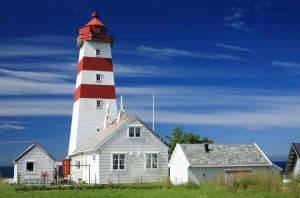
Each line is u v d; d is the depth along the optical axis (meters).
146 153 64.69
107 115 76.44
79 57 84.06
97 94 80.06
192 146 66.81
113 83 81.44
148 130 65.31
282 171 67.06
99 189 52.78
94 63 81.00
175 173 67.25
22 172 66.56
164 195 44.22
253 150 68.88
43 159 67.56
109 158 62.97
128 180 63.44
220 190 46.91
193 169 63.78
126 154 63.81
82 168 70.44
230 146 68.69
